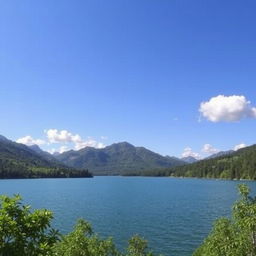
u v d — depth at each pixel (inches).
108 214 3454.7
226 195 5871.1
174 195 5949.8
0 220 384.5
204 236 2362.2
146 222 2955.2
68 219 3075.8
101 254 884.0
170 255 1865.2
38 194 6107.3
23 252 390.0
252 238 664.4
